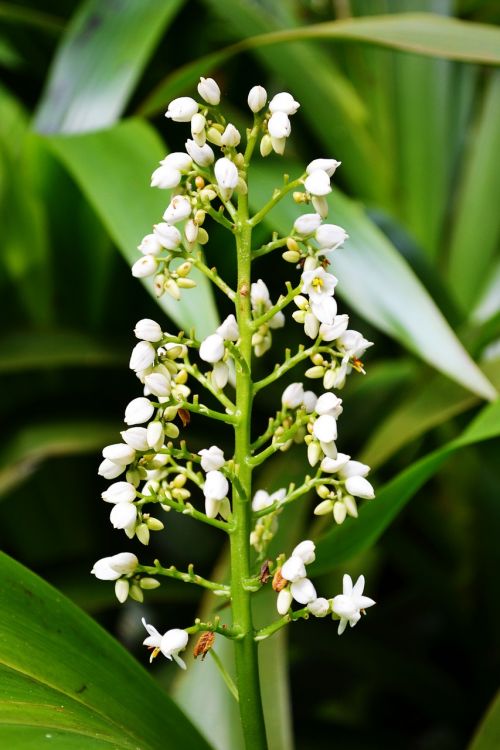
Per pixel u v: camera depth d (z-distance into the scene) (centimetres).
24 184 86
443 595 95
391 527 92
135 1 86
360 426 87
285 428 63
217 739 70
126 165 77
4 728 58
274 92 108
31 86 94
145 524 63
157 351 62
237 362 62
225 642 72
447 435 86
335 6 105
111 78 84
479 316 89
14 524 95
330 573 109
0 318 91
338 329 62
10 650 62
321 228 62
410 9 101
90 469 96
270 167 80
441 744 102
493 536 91
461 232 99
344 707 108
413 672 88
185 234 62
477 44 76
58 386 90
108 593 81
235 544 63
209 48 102
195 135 62
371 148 100
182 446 62
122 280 89
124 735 61
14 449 82
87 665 63
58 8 100
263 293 64
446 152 101
